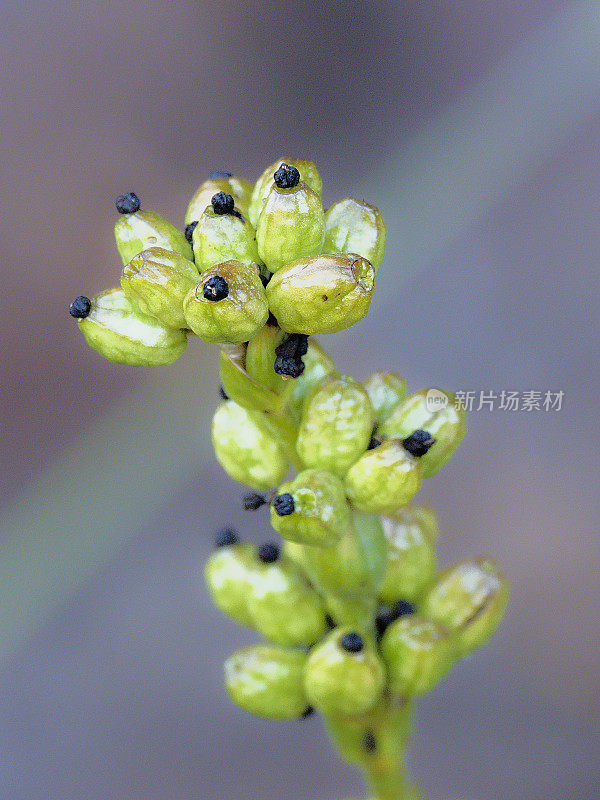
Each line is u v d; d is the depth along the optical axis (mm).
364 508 170
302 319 164
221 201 165
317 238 165
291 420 172
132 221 170
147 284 165
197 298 162
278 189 164
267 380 169
